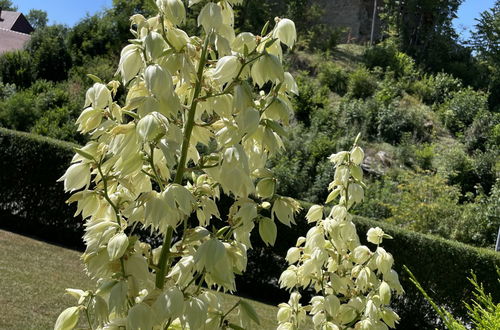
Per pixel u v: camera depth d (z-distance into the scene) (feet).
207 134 4.30
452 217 34.63
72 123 45.93
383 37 95.50
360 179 6.48
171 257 4.22
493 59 89.10
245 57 3.87
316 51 73.82
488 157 49.16
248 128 3.73
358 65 68.64
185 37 3.97
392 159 48.24
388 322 6.12
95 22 63.41
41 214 25.44
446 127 57.57
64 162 25.31
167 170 4.26
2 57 57.16
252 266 23.16
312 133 47.09
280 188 39.81
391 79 63.93
